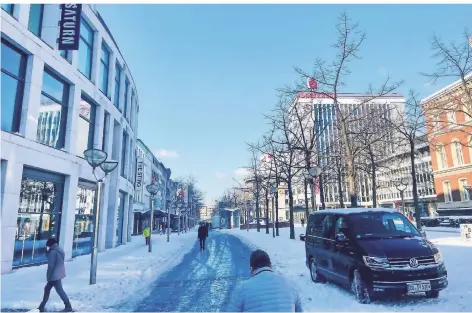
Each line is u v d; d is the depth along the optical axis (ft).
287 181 83.41
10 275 36.60
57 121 51.29
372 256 21.66
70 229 51.96
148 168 205.77
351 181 52.31
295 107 72.02
